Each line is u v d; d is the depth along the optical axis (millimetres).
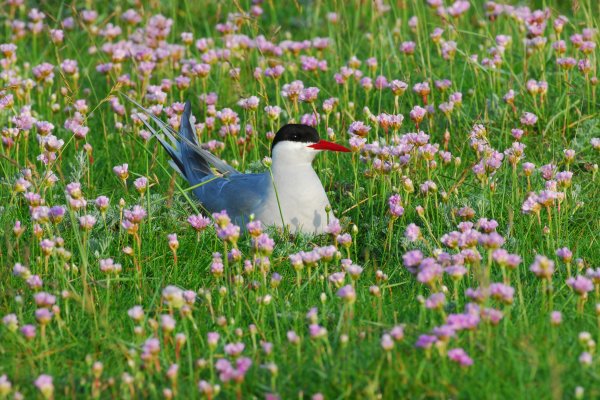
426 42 15297
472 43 16406
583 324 8266
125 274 9992
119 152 13859
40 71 13766
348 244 9586
